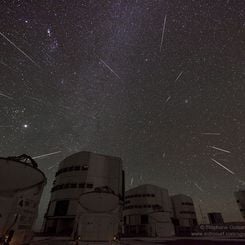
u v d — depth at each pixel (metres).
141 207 67.19
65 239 29.53
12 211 8.87
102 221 14.25
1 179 9.33
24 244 9.34
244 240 23.62
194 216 84.06
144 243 26.22
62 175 51.03
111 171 53.28
